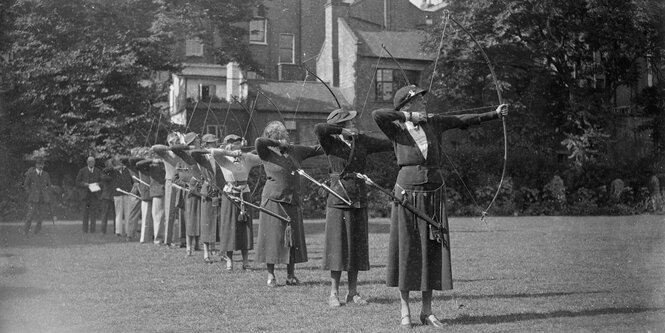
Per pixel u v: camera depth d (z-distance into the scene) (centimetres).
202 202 1089
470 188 2822
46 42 1412
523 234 1675
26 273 873
